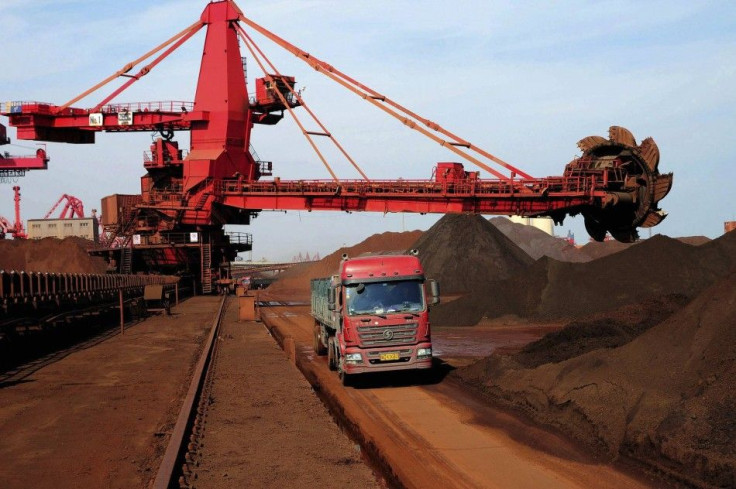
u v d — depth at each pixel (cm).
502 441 1271
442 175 5472
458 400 1670
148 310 4906
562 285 3675
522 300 3703
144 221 7850
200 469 1074
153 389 1800
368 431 1377
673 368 1256
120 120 7300
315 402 1619
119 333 3494
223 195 6719
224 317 4653
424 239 7275
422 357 1866
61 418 1434
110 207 8506
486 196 5259
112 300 4428
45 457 1126
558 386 1477
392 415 1526
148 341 3084
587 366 1464
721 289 1325
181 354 2597
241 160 7250
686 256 3716
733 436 996
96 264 11844
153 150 7938
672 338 1336
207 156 7038
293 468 1079
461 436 1318
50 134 7469
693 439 1038
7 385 1867
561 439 1257
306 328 3878
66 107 7350
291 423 1398
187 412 1382
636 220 4794
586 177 4844
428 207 5578
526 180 5116
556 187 5050
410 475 1076
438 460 1157
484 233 6806
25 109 7219
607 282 3622
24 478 1010
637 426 1155
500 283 3931
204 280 7669
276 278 14112
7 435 1282
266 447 1206
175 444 1115
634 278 3609
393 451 1221
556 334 2000
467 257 6494
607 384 1338
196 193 7006
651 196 4691
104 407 1552
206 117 7138
